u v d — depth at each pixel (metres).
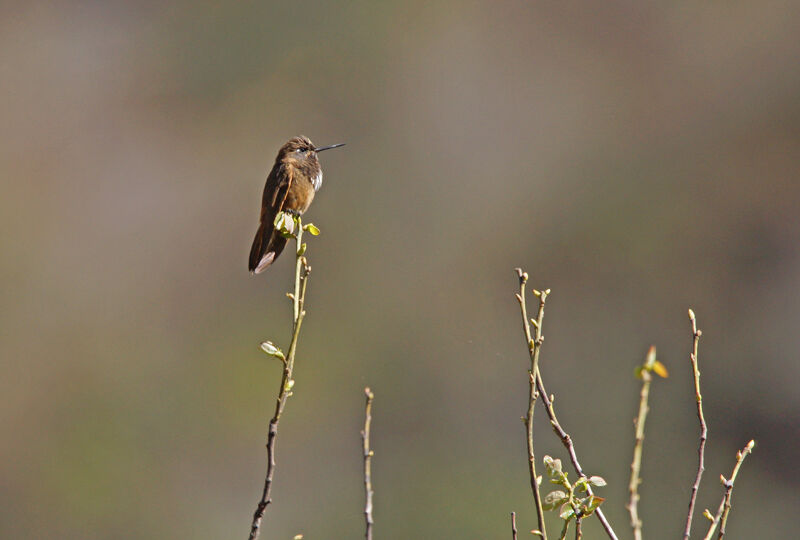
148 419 17.67
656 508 13.02
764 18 20.50
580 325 18.02
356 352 17.88
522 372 16.61
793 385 16.47
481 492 15.14
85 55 21.64
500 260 19.33
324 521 15.88
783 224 18.69
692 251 18.81
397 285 18.92
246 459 16.88
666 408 14.58
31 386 18.22
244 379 17.55
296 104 20.86
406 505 15.30
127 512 16.69
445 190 20.22
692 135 20.05
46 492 16.95
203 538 16.16
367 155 20.55
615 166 20.02
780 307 17.64
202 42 21.38
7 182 20.23
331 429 16.86
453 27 21.31
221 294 19.44
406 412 16.70
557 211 19.64
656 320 18.09
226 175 20.55
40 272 19.52
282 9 21.17
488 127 20.78
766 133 19.75
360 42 21.20
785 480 15.45
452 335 17.83
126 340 18.94
